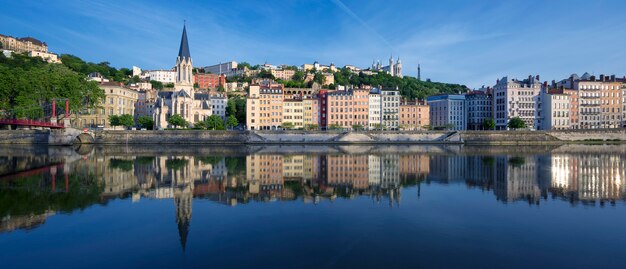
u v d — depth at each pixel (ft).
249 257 89.15
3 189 165.68
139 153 370.73
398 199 151.94
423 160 311.27
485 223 116.88
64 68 628.69
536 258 89.10
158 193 160.76
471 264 85.66
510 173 228.22
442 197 155.94
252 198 152.15
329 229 110.22
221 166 258.98
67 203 140.36
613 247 95.71
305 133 572.92
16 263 85.76
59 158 305.73
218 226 112.57
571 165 270.05
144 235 104.12
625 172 231.09
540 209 134.72
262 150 427.74
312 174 223.92
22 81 502.38
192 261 86.84
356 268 83.15
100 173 217.36
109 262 86.33
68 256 89.76
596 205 140.56
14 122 425.28
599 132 602.44
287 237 102.94
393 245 97.30
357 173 229.86
